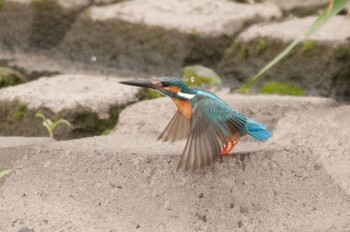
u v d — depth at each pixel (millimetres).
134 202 8297
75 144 9258
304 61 12594
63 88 12188
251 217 8203
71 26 14680
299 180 8633
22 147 9438
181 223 8047
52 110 11469
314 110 10469
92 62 14461
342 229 8289
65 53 14750
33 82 12539
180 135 7895
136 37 13945
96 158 8695
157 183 8320
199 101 7691
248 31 13344
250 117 10719
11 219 8555
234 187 8273
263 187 8406
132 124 10961
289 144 9812
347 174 9312
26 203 8703
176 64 13570
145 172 8406
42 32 14906
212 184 8227
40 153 9047
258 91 13078
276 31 13070
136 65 14008
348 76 12305
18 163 9086
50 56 14844
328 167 9562
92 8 14625
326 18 7203
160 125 10719
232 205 8188
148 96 12094
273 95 12023
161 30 13703
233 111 7852
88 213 8359
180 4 14172
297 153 8820
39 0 14836
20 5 15016
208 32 13406
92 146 9078
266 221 8227
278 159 8648
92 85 12320
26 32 15000
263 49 13023
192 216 8078
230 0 14195
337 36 12492
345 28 12719
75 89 12141
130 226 8133
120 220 8211
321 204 8555
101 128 11516
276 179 8523
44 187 8773
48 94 11852
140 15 14070
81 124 11430
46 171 8875
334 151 9773
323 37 12547
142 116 11023
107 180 8516
